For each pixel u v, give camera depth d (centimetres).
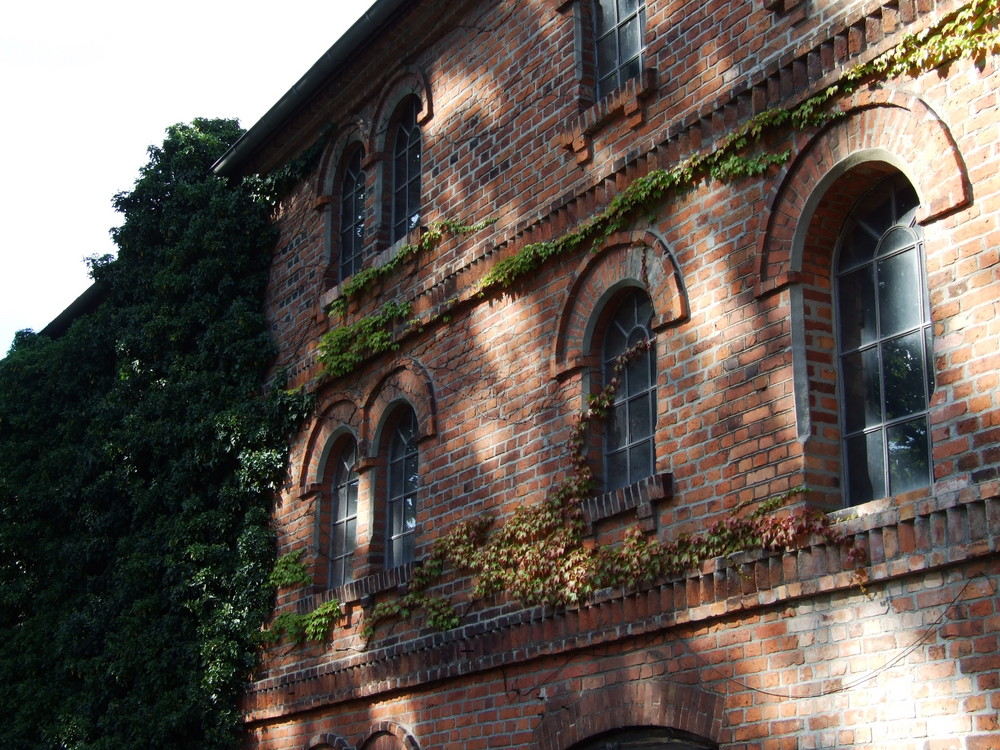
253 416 1584
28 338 2167
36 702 1686
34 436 1980
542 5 1252
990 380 750
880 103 856
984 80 789
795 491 866
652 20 1100
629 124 1094
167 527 1606
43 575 1862
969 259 777
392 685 1237
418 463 1303
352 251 1564
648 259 1041
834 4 915
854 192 902
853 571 805
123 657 1536
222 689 1475
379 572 1312
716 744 891
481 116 1318
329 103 1611
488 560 1144
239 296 1697
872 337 881
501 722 1097
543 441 1130
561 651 1038
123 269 1889
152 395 1712
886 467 852
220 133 1973
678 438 979
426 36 1430
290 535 1507
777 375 904
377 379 1397
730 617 895
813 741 816
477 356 1241
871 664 789
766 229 932
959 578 748
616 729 976
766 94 957
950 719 737
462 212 1317
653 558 959
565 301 1131
